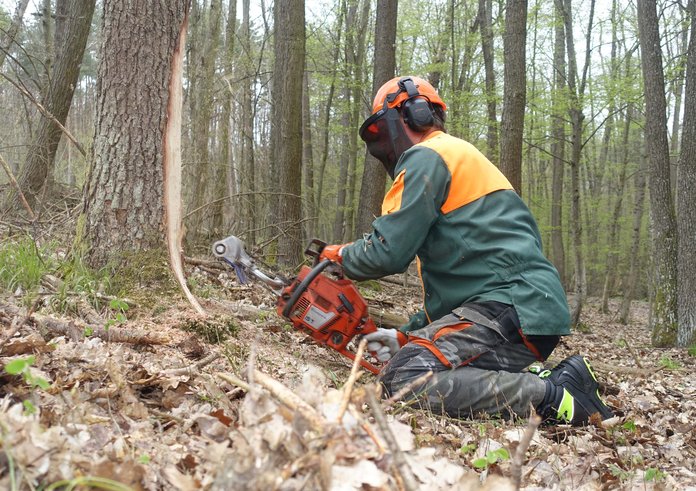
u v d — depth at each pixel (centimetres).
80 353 246
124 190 350
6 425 129
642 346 1087
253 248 797
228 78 938
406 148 316
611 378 488
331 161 2389
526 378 286
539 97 1606
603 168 2425
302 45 923
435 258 300
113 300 291
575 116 1456
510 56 912
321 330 304
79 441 150
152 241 354
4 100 1189
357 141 1800
